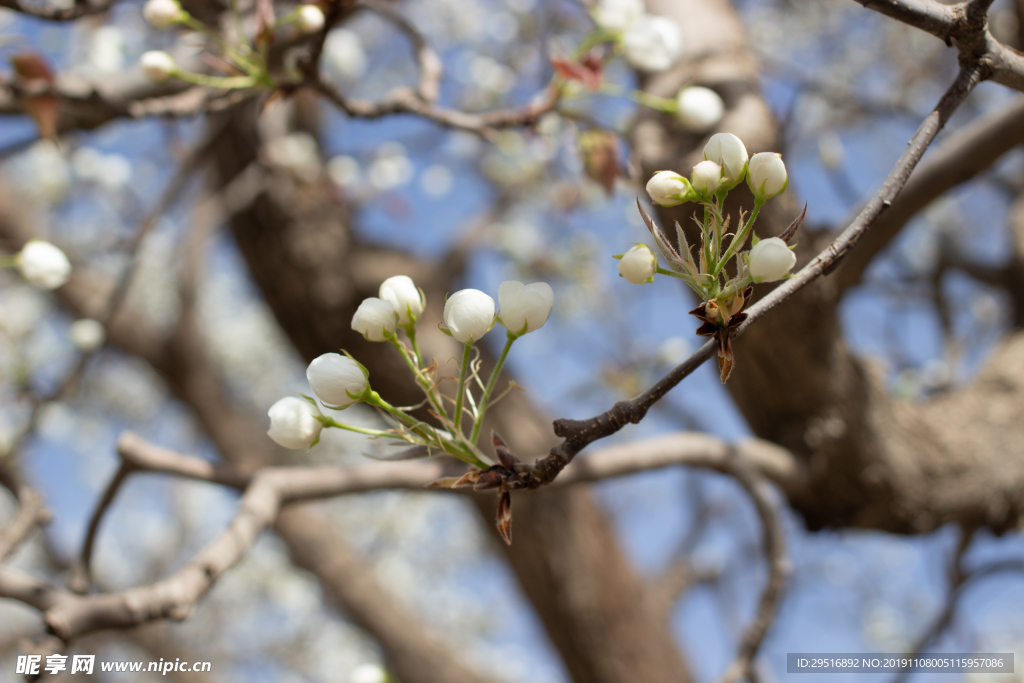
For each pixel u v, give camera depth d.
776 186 0.59
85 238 2.46
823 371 1.05
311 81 0.76
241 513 0.77
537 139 0.97
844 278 1.02
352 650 3.54
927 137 0.59
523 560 1.65
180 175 1.09
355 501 3.28
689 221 0.82
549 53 0.86
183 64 1.07
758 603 0.88
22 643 0.70
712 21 0.99
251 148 1.69
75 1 0.76
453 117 0.83
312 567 2.19
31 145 1.00
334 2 0.74
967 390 1.33
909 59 2.42
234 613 3.50
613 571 1.68
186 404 2.33
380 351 1.53
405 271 1.65
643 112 0.95
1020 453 1.20
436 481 0.60
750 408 1.14
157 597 0.72
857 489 1.12
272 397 3.38
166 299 2.80
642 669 1.64
